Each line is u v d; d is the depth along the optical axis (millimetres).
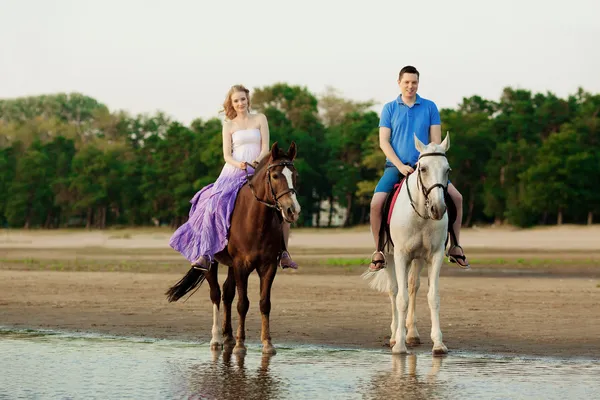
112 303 16516
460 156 98188
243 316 10562
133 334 12359
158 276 24297
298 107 120188
